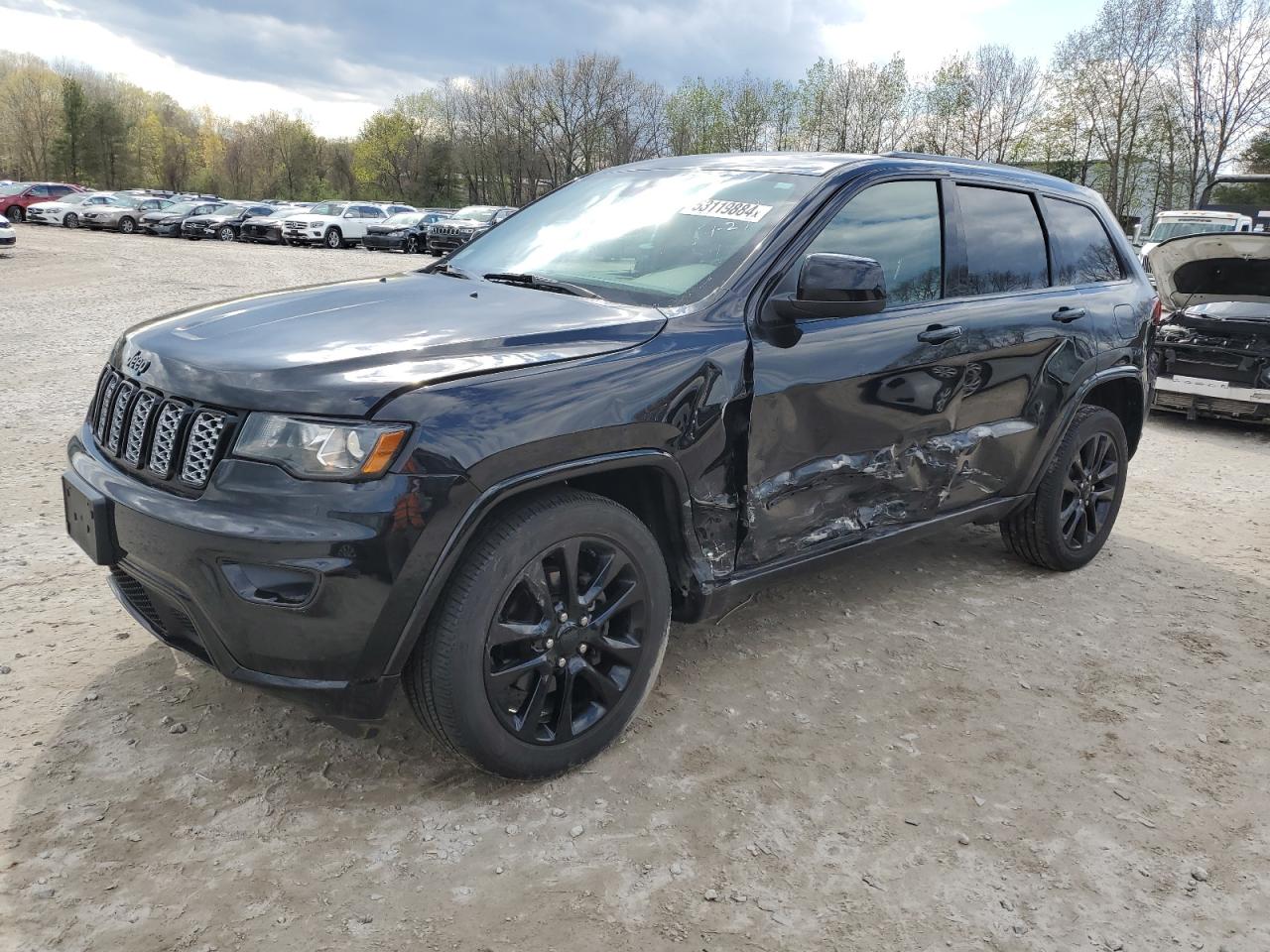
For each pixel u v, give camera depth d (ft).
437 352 8.04
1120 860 8.07
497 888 7.37
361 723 7.86
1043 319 12.96
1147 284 15.70
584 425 8.09
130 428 8.36
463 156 246.27
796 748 9.51
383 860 7.61
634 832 8.10
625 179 12.53
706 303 9.50
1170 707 10.75
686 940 6.93
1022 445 13.10
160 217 118.11
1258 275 26.84
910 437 11.34
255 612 7.29
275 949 6.65
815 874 7.71
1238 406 26.73
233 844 7.69
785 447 9.96
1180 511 19.08
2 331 34.68
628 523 8.73
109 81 338.13
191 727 9.27
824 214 10.44
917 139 190.19
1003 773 9.28
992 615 13.08
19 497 15.85
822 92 198.70
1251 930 7.32
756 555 10.09
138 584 8.63
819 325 10.21
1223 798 9.04
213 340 8.46
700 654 11.44
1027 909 7.43
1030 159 165.68
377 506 7.14
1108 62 153.48
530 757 8.41
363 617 7.25
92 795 8.16
